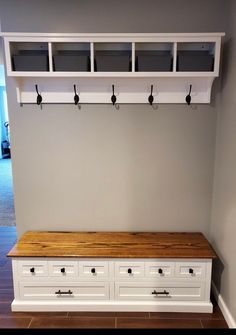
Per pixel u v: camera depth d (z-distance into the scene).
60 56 1.78
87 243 1.96
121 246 1.92
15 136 2.05
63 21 1.92
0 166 7.35
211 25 1.92
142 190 2.13
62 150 2.08
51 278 1.85
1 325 1.76
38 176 2.11
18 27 1.93
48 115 2.02
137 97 1.98
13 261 1.83
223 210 1.89
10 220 3.71
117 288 1.86
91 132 2.05
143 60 1.79
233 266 1.71
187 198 2.14
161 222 2.17
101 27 1.93
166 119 2.03
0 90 8.49
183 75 1.79
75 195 2.14
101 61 1.79
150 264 1.82
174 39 1.74
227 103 1.83
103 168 2.10
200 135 2.05
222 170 1.92
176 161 2.09
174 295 1.86
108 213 2.16
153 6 1.91
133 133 2.06
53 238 2.04
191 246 1.92
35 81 1.94
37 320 1.79
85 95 1.98
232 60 1.76
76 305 1.87
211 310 1.86
